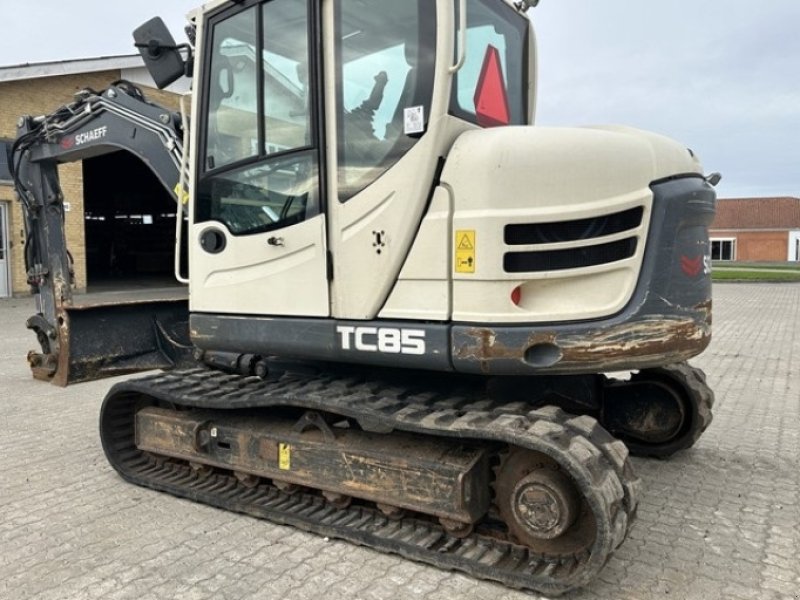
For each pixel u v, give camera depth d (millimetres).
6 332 10844
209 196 3781
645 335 2879
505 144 2889
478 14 3533
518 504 2863
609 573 3035
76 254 15570
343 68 3266
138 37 4113
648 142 3033
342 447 3334
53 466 4535
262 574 3059
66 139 5824
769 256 54312
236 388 3914
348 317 3260
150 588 2951
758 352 8859
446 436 3061
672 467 4422
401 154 3074
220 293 3742
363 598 2842
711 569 3072
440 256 2990
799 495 3953
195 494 3873
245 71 3631
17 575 3078
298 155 3373
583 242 2885
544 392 3746
